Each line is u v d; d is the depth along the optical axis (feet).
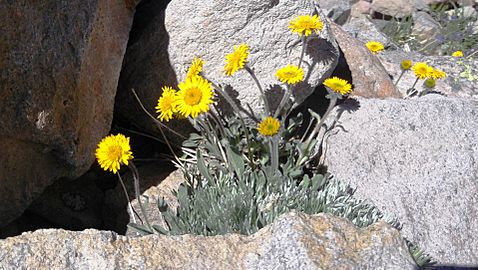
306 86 3.95
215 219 3.43
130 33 4.08
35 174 3.40
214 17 3.88
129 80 4.03
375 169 3.75
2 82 3.12
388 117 3.85
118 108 4.10
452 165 3.72
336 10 6.24
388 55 5.07
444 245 3.53
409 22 6.32
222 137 3.84
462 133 3.81
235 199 3.45
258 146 3.85
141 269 2.87
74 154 3.43
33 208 3.75
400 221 3.59
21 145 3.28
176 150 4.08
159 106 3.59
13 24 3.12
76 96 3.38
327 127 3.93
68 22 3.32
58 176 3.50
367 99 3.98
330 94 3.74
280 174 3.62
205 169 3.68
